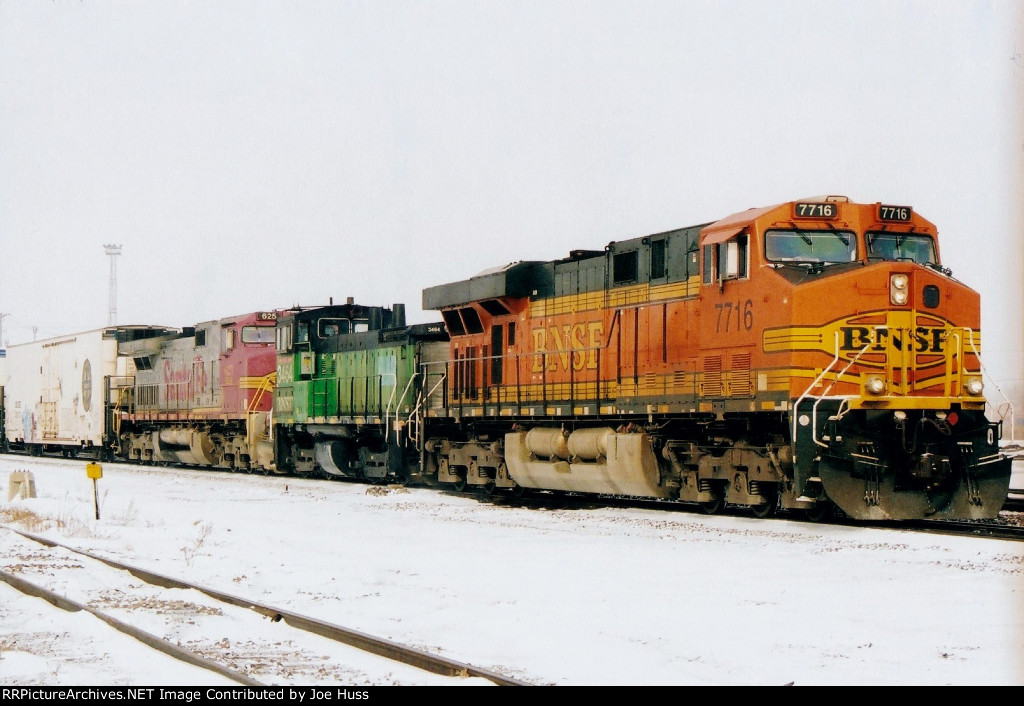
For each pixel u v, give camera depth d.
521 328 24.38
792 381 16.64
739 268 17.91
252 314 36.56
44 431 53.66
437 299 27.33
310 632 10.32
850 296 16.78
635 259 20.88
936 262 18.09
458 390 26.64
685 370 19.31
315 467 33.84
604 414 21.39
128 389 46.28
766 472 17.58
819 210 17.55
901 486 16.73
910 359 16.91
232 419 37.09
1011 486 27.41
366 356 30.77
